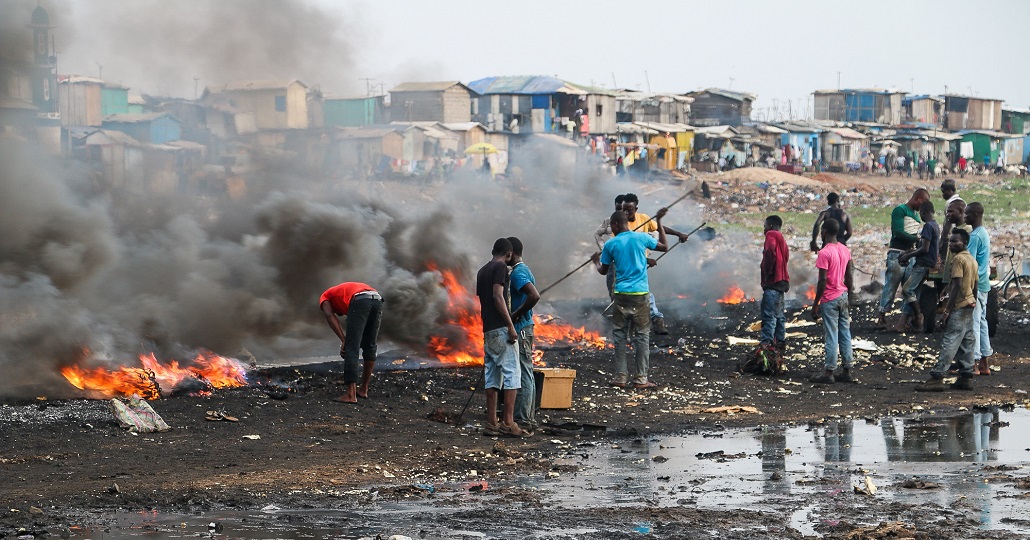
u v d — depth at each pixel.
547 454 15.66
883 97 176.62
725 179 117.25
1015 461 14.61
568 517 11.38
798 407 20.12
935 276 27.95
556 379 19.66
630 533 10.61
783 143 146.62
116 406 16.86
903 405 20.20
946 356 21.72
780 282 24.05
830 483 13.19
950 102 184.88
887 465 14.41
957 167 159.88
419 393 20.72
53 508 11.82
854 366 24.95
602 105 125.44
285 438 16.45
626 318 22.00
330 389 20.67
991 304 27.48
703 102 150.12
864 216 90.00
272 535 10.57
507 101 122.62
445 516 11.44
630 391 21.75
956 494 12.34
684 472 14.16
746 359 24.39
